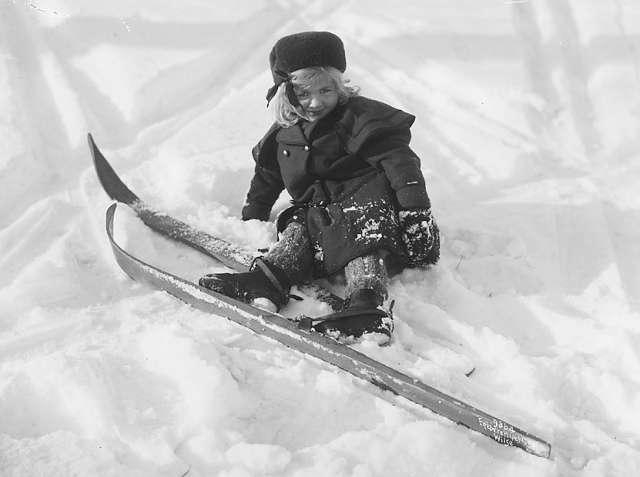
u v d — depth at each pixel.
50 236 3.44
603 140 4.34
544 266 3.28
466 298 3.01
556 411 2.42
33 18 5.38
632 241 3.48
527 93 4.75
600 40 5.28
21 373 2.44
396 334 2.76
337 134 3.08
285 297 2.90
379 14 5.67
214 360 2.51
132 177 3.88
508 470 2.18
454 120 4.54
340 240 2.94
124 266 3.10
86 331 2.75
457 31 5.42
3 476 2.11
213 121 4.49
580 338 2.80
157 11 5.54
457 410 2.29
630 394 2.47
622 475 2.19
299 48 3.00
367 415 2.37
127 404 2.35
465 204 3.77
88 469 2.12
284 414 2.37
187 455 2.19
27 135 4.20
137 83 4.75
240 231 3.36
